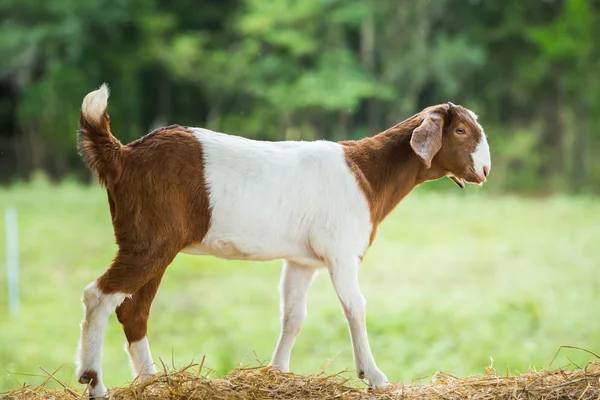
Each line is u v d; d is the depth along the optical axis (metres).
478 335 10.38
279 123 33.19
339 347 10.23
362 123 35.41
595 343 10.27
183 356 9.66
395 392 4.96
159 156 4.87
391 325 10.96
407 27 33.22
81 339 4.70
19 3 30.47
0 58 30.14
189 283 14.55
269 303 13.13
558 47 33.84
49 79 31.12
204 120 36.12
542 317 11.54
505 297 12.82
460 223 21.78
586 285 13.90
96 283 4.74
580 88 34.84
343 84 31.02
